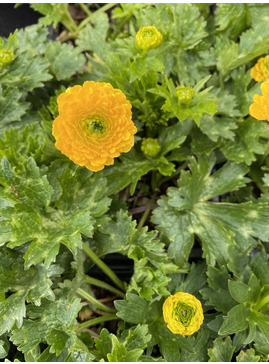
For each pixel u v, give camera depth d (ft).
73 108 0.79
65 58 1.15
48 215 0.90
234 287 0.90
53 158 0.96
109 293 1.07
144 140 1.05
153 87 1.00
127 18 1.20
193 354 0.92
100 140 0.81
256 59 1.12
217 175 1.04
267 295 0.90
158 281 0.91
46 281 0.88
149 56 0.98
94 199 0.93
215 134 1.03
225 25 1.10
